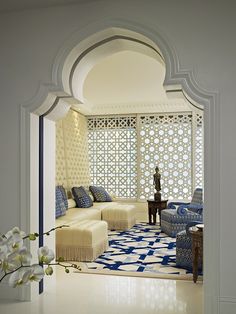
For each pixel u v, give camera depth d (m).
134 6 3.06
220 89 2.86
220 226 2.80
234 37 2.87
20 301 3.23
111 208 7.21
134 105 8.29
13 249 1.20
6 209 3.28
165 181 8.55
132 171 8.77
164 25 3.00
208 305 2.79
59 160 7.11
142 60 5.23
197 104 3.01
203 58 2.91
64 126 7.50
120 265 4.45
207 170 2.85
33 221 3.29
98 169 8.98
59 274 4.08
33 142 3.32
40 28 3.27
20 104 3.28
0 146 3.31
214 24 2.91
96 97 7.70
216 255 2.79
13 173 3.28
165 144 8.56
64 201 6.45
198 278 3.90
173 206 7.19
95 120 9.00
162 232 6.78
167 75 2.97
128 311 3.02
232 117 2.83
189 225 4.21
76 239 4.68
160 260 4.68
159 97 7.77
